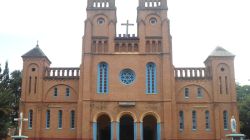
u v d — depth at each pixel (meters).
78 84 66.00
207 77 66.00
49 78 66.19
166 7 66.94
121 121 67.25
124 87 63.53
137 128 61.75
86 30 65.38
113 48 65.19
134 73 64.19
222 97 64.62
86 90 62.66
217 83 65.12
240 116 85.94
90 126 61.59
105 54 64.94
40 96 64.94
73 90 65.88
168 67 63.75
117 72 64.19
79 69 66.81
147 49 65.31
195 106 65.06
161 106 62.56
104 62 64.75
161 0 67.50
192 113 64.94
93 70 64.19
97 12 66.81
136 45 65.56
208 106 65.00
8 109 62.81
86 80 63.03
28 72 65.94
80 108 62.41
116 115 62.28
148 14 66.88
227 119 63.81
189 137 63.78
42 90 65.50
